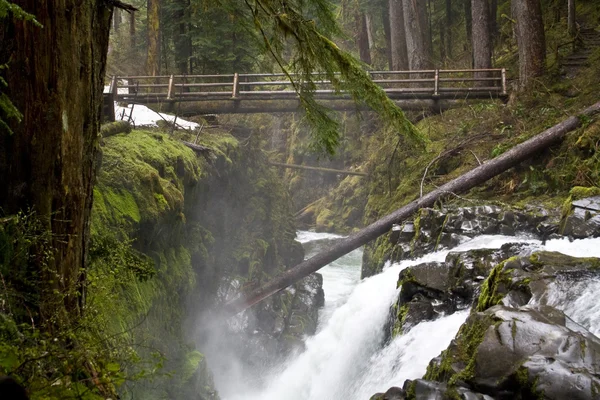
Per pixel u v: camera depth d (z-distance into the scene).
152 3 18.27
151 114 14.05
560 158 11.72
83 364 3.18
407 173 15.48
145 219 7.18
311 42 5.19
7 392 1.35
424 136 5.55
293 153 28.30
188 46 18.73
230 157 12.68
